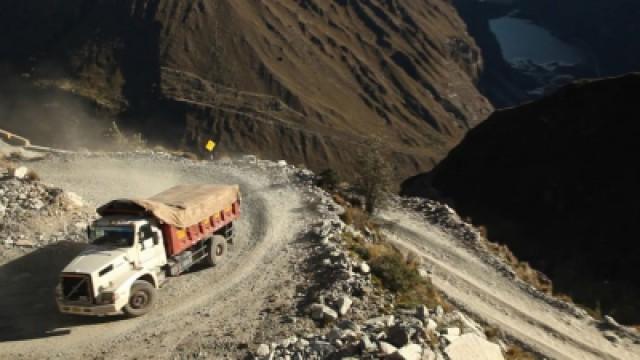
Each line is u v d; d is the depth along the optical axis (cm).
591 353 2022
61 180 3128
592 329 2206
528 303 2345
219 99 18388
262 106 18738
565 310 2322
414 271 1948
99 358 1455
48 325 1639
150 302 1702
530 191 5016
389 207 3266
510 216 4888
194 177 3253
